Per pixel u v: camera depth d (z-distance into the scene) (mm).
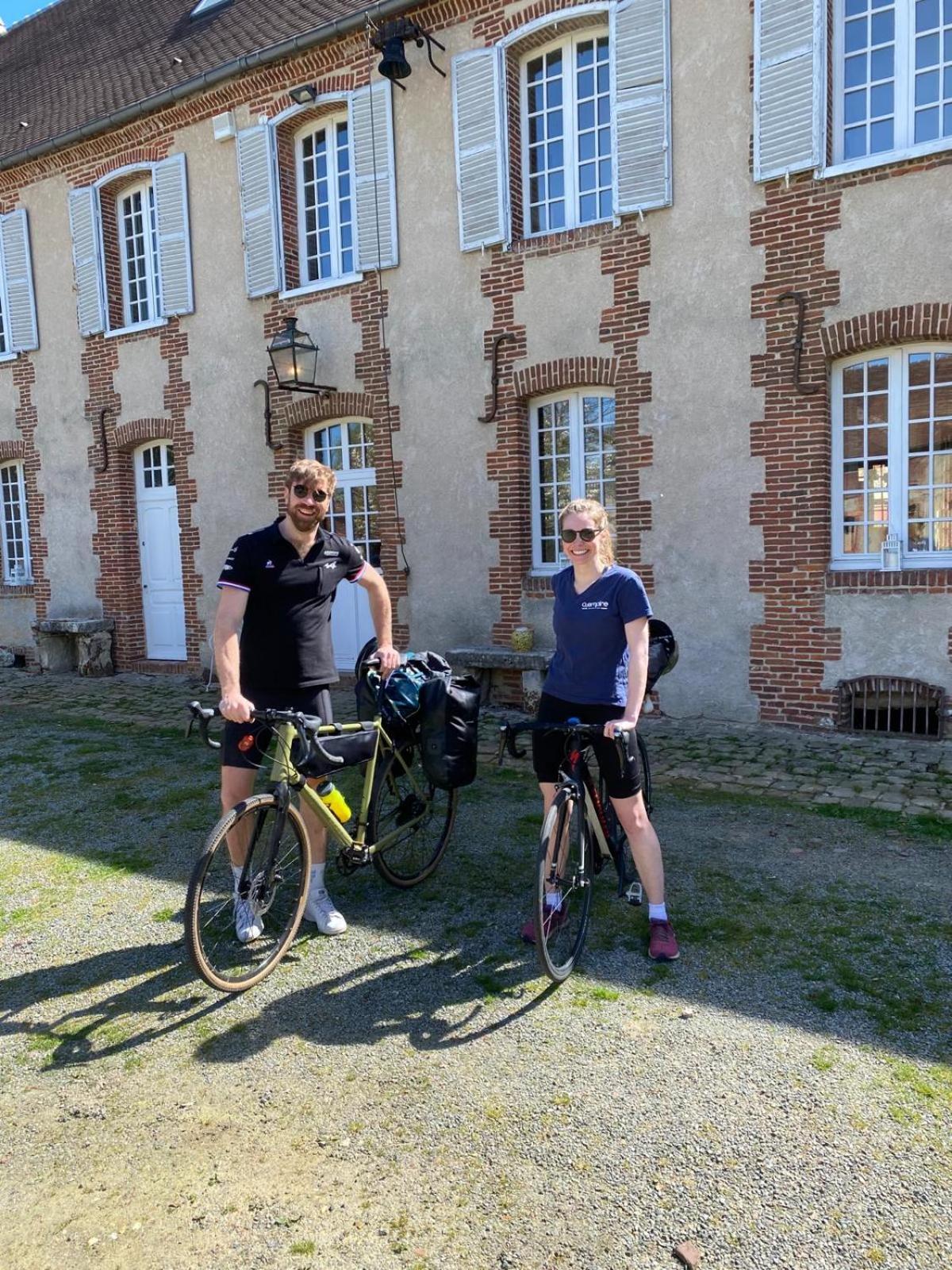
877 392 7457
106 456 12367
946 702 7164
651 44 7867
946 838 4988
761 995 3352
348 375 10125
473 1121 2709
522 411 9117
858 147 7383
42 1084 2957
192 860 4938
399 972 3592
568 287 8609
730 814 5484
